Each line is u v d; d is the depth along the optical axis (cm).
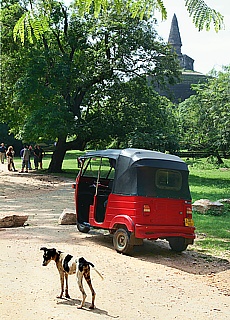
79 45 3070
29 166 3512
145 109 3234
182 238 1034
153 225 976
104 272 823
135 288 729
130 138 2969
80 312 594
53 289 697
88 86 3155
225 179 3172
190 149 4119
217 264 939
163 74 3206
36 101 2917
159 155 1057
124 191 1002
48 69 2966
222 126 3175
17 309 598
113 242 1026
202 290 734
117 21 2970
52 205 1775
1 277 755
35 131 2847
